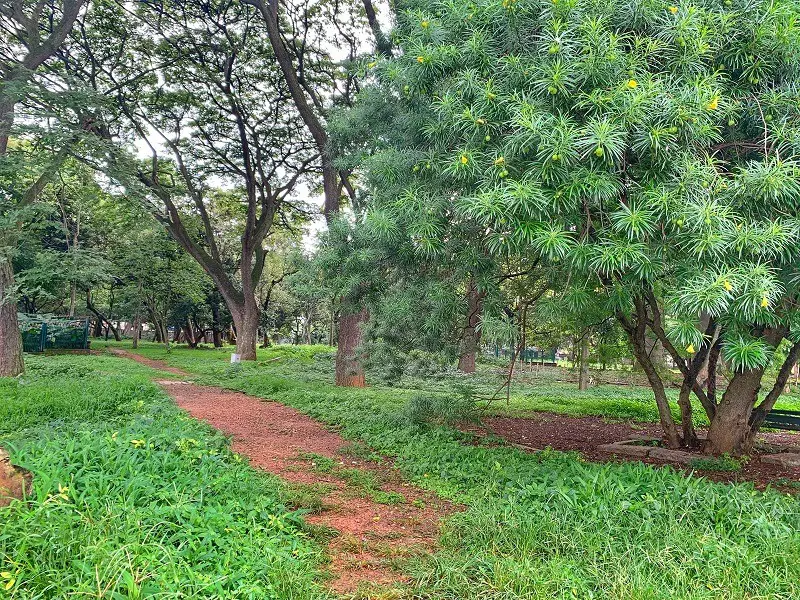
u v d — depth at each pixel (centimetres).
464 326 721
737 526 391
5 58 1290
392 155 562
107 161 1268
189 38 1736
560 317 525
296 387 1343
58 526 297
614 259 368
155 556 291
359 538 425
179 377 1697
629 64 389
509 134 420
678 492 447
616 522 400
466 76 433
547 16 412
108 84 1709
